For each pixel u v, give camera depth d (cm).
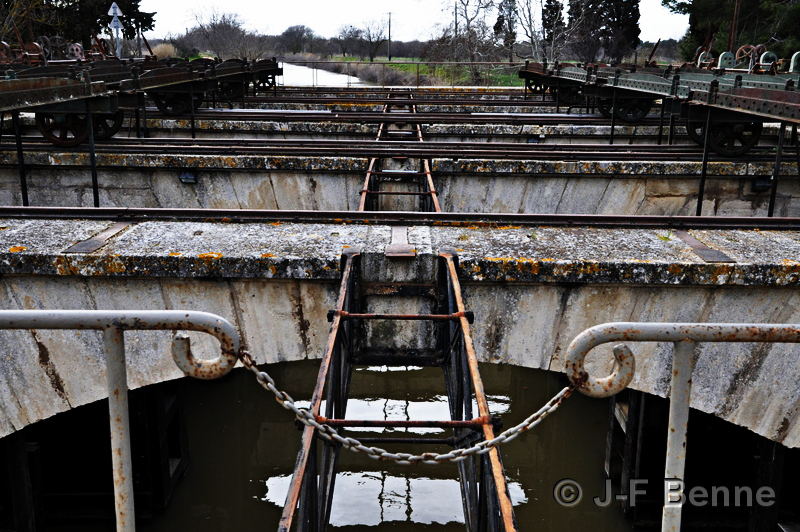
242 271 520
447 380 502
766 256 530
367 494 888
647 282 513
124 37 3447
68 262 512
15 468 696
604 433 1053
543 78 2005
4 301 526
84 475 792
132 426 786
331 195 988
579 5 4709
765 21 2288
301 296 536
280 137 1407
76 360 543
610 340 207
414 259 530
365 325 539
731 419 549
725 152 1016
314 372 1240
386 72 4631
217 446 1016
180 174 992
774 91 708
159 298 533
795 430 541
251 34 6397
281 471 961
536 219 624
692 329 205
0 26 2627
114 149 1006
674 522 218
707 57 1343
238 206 1007
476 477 388
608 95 1423
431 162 966
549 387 1190
